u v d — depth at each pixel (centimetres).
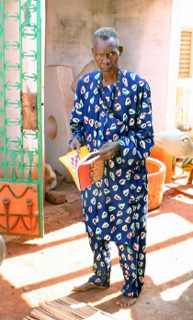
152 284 352
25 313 311
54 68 603
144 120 280
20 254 401
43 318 295
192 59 764
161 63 619
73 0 630
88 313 299
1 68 427
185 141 473
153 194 507
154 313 311
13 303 323
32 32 400
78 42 647
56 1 623
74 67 653
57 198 529
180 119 768
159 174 503
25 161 438
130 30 638
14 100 431
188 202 549
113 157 281
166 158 609
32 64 398
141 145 280
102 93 276
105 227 293
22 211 419
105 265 325
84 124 293
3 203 417
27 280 356
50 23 625
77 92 293
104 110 277
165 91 625
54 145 632
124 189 287
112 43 259
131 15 630
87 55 657
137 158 277
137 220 299
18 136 440
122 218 292
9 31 414
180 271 375
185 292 341
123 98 272
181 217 498
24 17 399
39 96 391
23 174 414
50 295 334
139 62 638
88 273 369
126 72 273
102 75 276
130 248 304
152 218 493
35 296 333
